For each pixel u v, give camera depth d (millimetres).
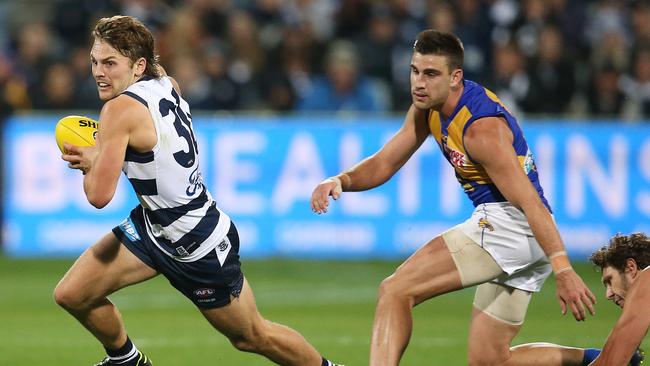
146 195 20016
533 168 20938
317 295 39938
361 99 50281
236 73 51688
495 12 53531
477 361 21766
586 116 50469
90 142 20250
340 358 27500
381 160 22234
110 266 20625
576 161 46875
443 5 53344
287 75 51531
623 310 19156
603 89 50312
